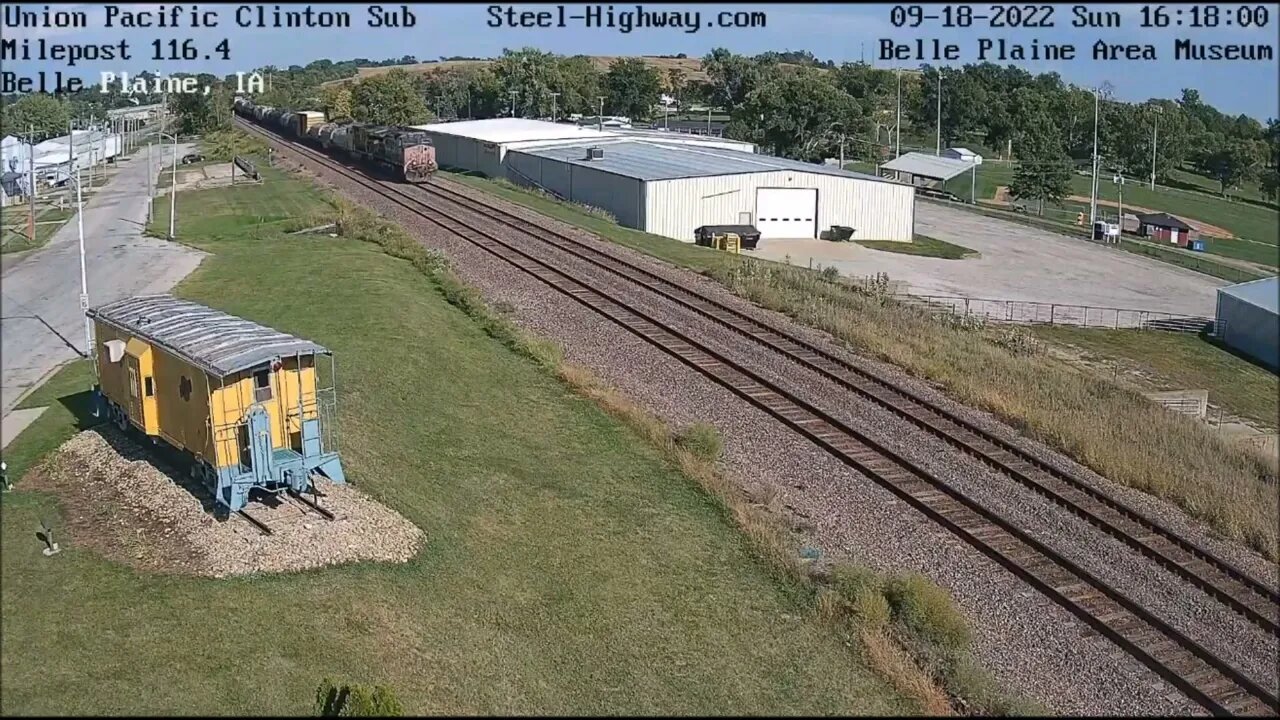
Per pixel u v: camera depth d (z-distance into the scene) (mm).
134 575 15289
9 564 15406
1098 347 43094
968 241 68562
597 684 14547
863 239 63688
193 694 12859
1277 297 44531
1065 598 17516
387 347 27797
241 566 15633
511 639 15281
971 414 27547
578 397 26141
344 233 46250
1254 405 37781
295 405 17797
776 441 24188
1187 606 17906
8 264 38656
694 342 30625
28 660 13195
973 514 20750
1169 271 62656
